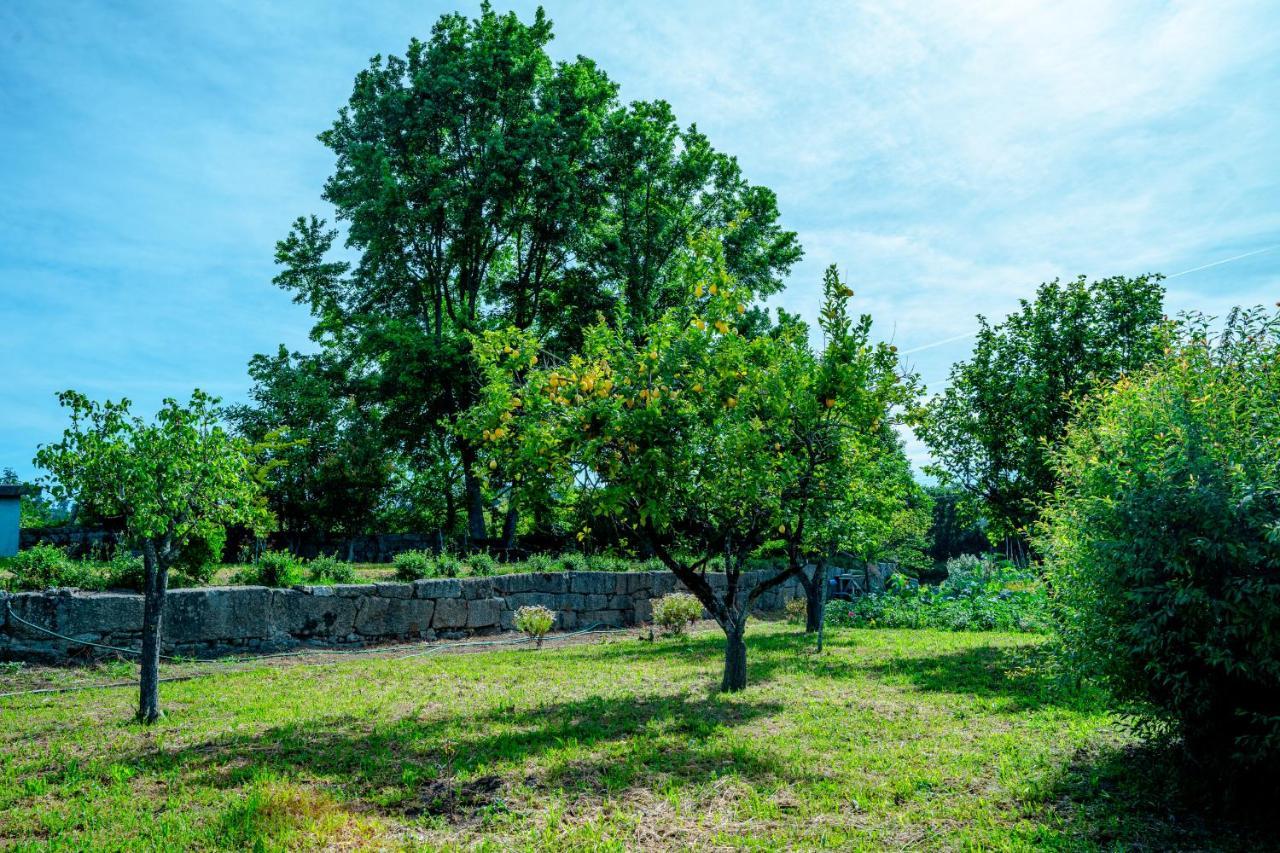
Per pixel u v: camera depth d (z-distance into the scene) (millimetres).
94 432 7168
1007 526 11398
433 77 22766
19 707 8422
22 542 16781
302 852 4262
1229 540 4262
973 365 11438
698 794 5133
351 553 24094
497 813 4820
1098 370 10219
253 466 8344
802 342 8797
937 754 5969
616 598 19672
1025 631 16156
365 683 9922
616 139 23469
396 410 23984
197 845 4379
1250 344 5254
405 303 25031
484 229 22984
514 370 8484
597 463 7547
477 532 23250
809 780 5406
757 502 8312
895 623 19000
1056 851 4148
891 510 12414
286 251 25750
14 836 4613
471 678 10297
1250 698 4469
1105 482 5133
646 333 8188
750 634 16938
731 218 24781
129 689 9578
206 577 12961
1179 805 4773
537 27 24516
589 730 6887
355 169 23328
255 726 7336
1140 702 5023
